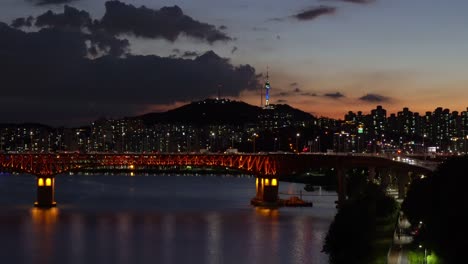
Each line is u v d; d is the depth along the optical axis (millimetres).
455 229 137000
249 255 188750
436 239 141125
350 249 163250
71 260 184000
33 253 194250
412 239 177000
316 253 190625
